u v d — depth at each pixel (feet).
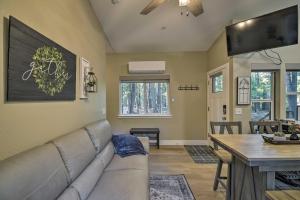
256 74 14.62
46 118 6.34
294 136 7.82
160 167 13.20
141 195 6.10
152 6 9.62
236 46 13.05
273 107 14.58
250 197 6.94
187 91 19.70
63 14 7.67
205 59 19.66
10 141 4.76
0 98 4.46
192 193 9.61
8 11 4.71
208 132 19.13
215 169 12.81
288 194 5.41
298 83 14.64
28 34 5.35
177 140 19.67
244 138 8.68
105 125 10.75
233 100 13.88
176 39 17.04
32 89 5.54
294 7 11.02
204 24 14.64
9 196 3.36
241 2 12.32
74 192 5.37
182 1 9.23
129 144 10.87
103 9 12.10
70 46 8.36
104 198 5.93
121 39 16.72
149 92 20.07
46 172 4.52
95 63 12.34
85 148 6.99
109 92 19.76
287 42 11.26
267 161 5.77
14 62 4.82
